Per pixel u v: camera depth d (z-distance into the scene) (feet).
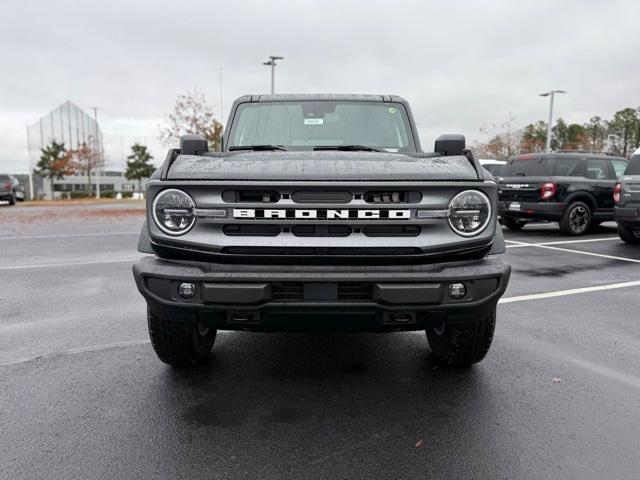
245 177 9.35
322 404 10.31
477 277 9.28
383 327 9.59
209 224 9.32
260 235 9.28
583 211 38.42
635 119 179.01
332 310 9.12
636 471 8.02
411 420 9.65
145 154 208.85
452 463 8.25
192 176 9.52
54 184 206.18
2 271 24.23
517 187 39.22
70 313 16.92
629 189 31.45
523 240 36.17
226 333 14.82
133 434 9.12
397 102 15.15
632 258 28.30
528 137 157.69
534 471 8.03
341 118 14.74
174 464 8.20
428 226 9.35
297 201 9.20
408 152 13.07
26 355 13.03
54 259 27.78
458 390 10.96
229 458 8.38
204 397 10.62
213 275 9.07
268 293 9.05
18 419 9.66
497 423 9.53
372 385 11.21
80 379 11.53
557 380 11.50
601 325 15.67
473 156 10.50
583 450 8.63
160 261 9.65
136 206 86.89
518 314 16.87
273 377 11.64
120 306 17.80
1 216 60.18
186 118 87.20
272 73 92.79
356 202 9.18
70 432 9.18
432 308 9.20
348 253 9.23
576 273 23.94
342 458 8.39
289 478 7.84
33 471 7.97
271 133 14.57
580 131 181.88
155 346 11.39
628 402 10.43
